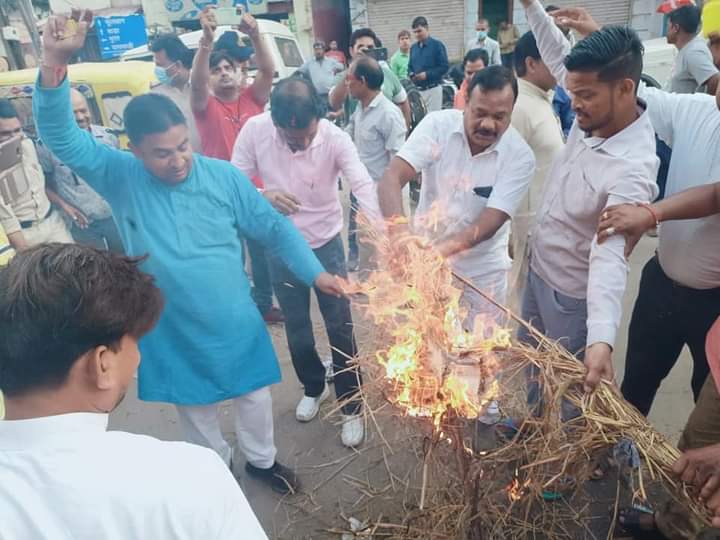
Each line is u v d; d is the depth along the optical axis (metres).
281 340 3.38
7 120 2.75
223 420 2.68
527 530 1.74
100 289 0.80
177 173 1.69
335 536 1.97
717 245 1.73
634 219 1.53
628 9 10.80
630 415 1.39
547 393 1.43
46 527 0.70
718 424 1.62
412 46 7.52
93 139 1.78
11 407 0.81
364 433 2.42
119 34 9.89
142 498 0.74
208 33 3.00
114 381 0.84
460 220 2.24
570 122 3.55
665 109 1.95
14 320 0.76
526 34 2.63
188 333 1.82
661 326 2.00
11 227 2.57
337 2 11.58
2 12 6.00
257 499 2.20
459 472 1.56
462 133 2.14
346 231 4.79
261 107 3.49
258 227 1.94
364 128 3.65
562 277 1.97
